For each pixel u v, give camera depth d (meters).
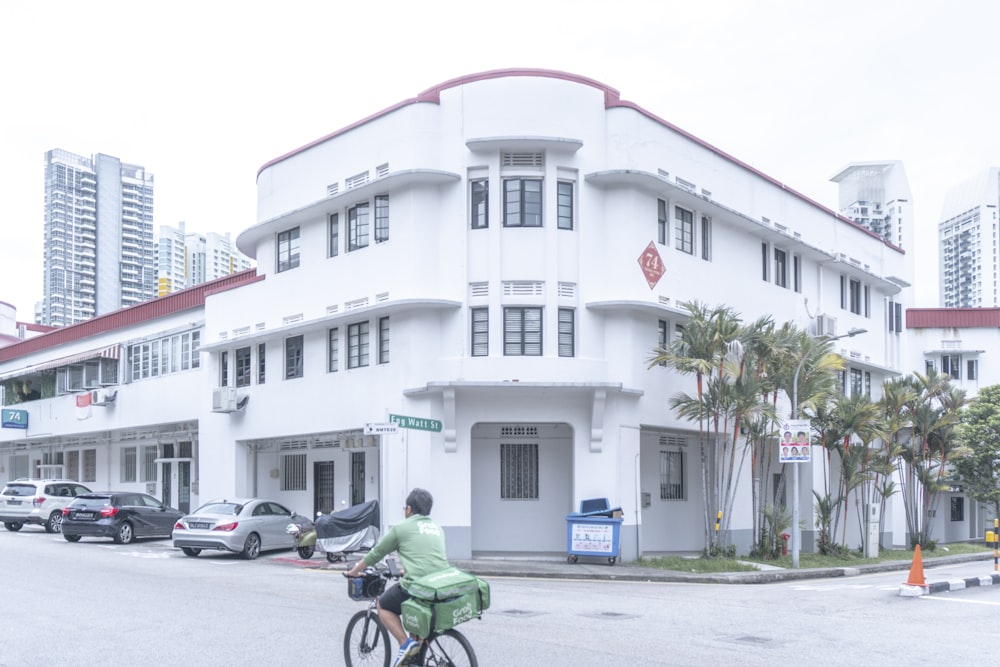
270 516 23.91
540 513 24.70
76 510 27.16
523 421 23.64
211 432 31.45
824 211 34.22
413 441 23.80
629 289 24.23
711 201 26.70
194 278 133.12
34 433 42.66
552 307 23.70
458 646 7.93
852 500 34.00
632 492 24.02
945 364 47.44
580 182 24.27
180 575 18.33
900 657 10.61
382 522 24.22
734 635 12.00
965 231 134.25
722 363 23.75
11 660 10.02
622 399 23.94
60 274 135.00
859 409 28.48
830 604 15.66
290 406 28.09
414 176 24.03
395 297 24.47
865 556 29.12
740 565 22.83
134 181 144.88
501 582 19.27
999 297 128.88
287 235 29.16
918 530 34.19
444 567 8.11
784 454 23.86
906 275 40.50
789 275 31.94
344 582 17.38
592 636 11.70
